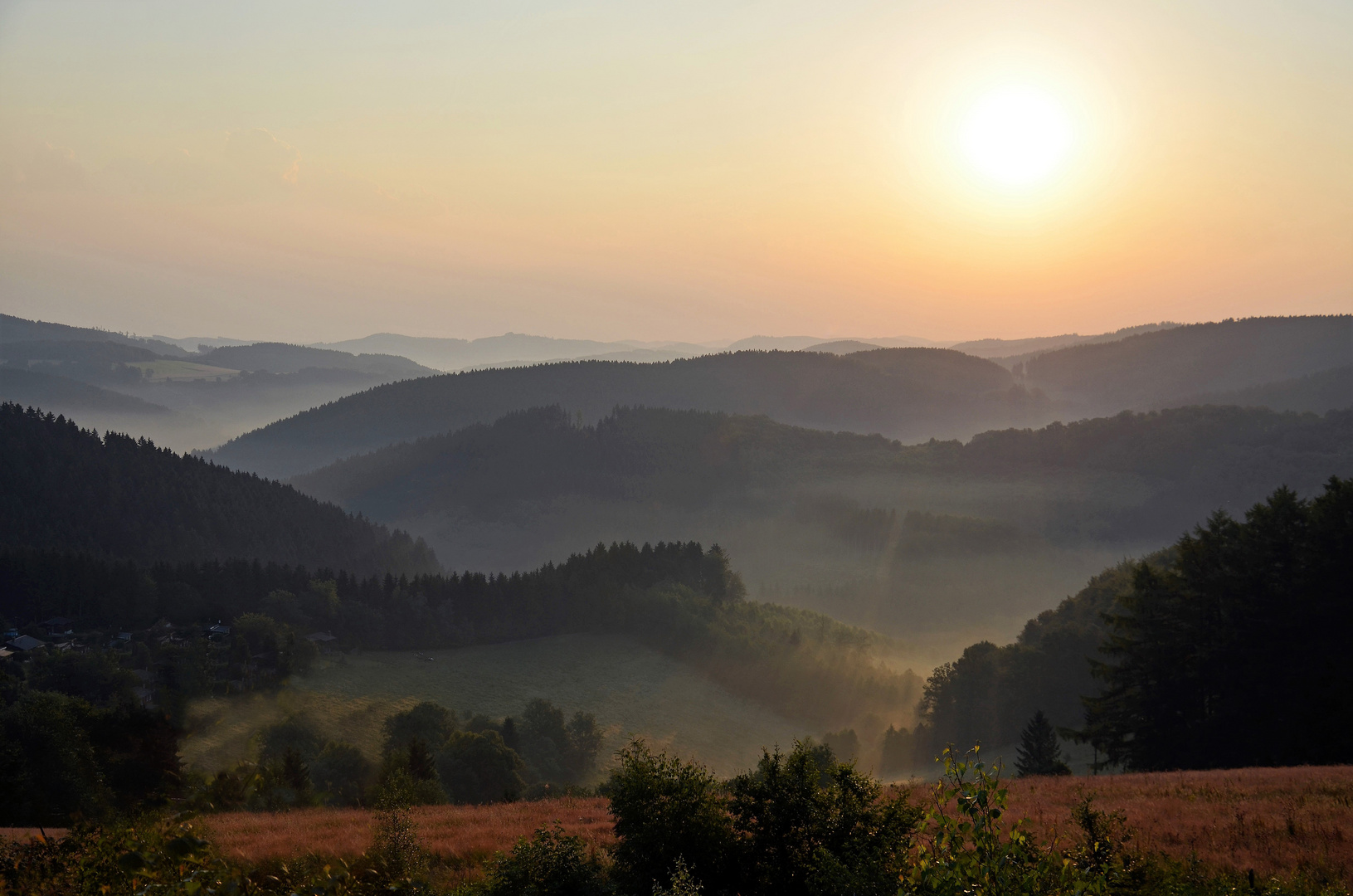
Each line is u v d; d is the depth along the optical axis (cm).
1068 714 8869
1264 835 1833
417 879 1752
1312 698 4053
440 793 4788
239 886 970
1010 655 9888
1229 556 4581
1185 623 4666
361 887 1545
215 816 3709
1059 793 2666
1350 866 1558
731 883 1361
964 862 934
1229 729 4309
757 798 1395
